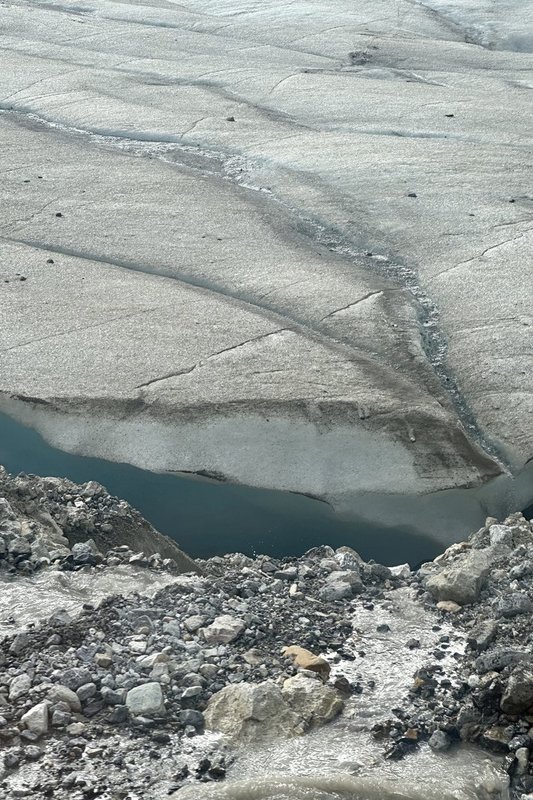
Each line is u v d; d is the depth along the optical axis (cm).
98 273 1541
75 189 1861
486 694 577
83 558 756
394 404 1201
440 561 784
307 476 1152
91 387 1237
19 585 710
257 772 540
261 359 1290
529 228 1686
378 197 1830
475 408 1236
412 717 582
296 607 695
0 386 1241
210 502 1132
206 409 1192
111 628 650
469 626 670
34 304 1435
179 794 518
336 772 537
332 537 1098
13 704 584
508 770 546
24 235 1677
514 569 729
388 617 687
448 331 1395
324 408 1191
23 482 888
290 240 1680
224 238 1667
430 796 520
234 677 608
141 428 1187
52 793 521
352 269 1576
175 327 1367
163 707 580
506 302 1448
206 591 709
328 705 583
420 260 1605
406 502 1130
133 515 913
